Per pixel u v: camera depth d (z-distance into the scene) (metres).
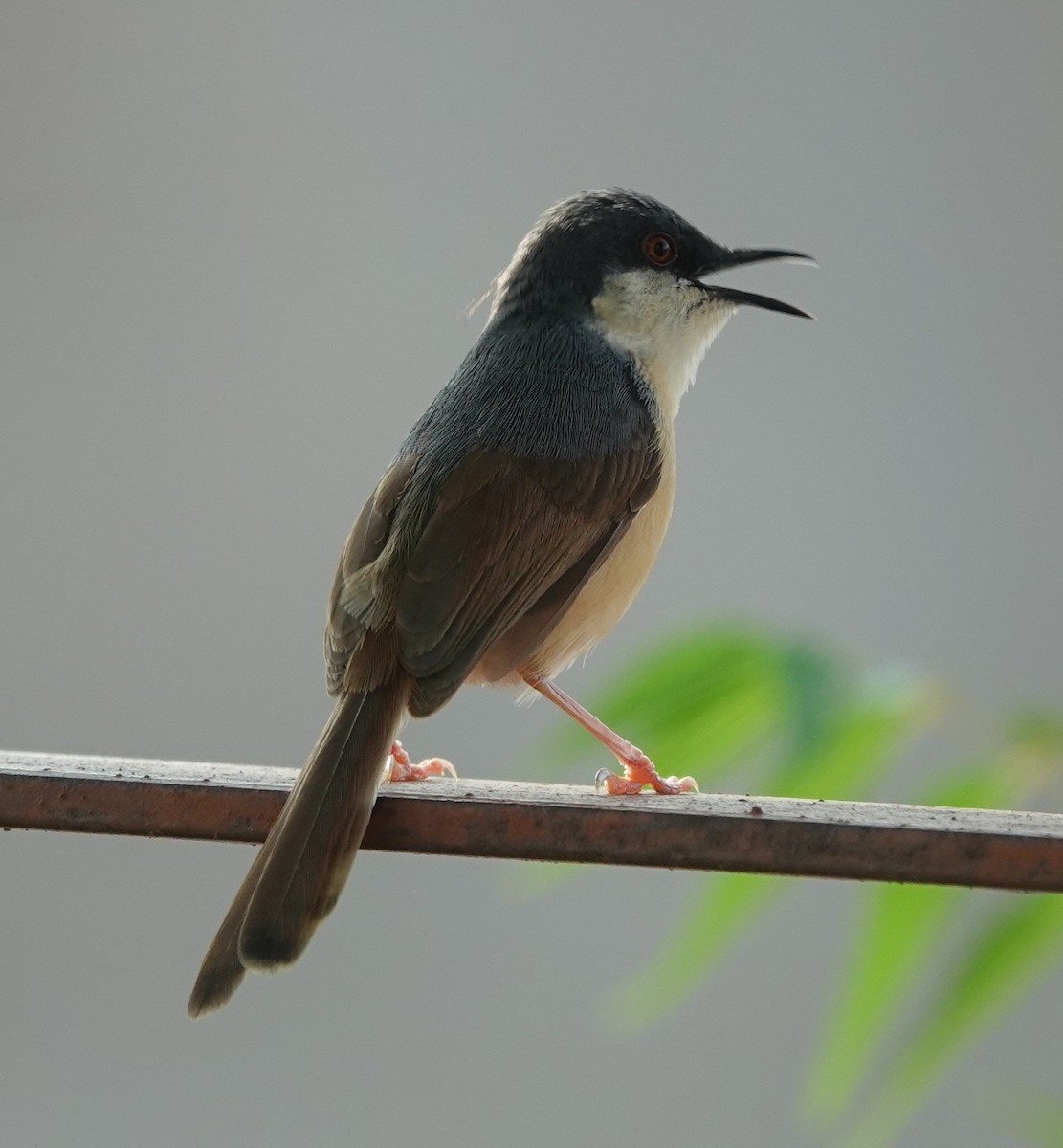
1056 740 9.09
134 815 7.44
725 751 9.95
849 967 9.52
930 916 9.44
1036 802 9.85
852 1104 14.23
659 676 9.87
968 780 9.16
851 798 9.34
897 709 9.09
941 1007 9.12
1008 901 9.11
